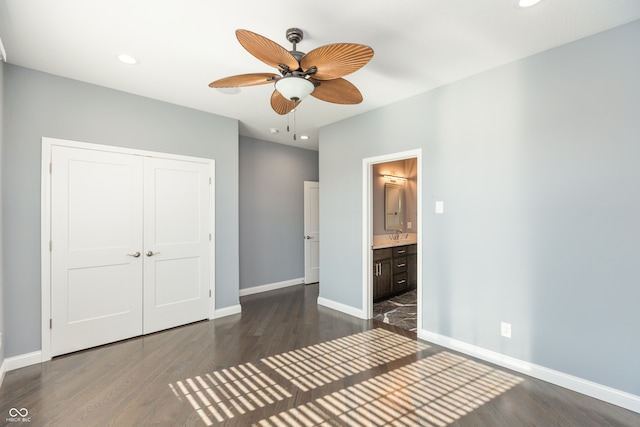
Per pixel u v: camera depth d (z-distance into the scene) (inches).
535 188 93.3
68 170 109.5
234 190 155.3
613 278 80.0
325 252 167.3
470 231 108.3
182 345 116.7
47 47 89.7
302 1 70.2
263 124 165.8
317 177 234.1
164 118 132.0
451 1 70.3
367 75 107.7
